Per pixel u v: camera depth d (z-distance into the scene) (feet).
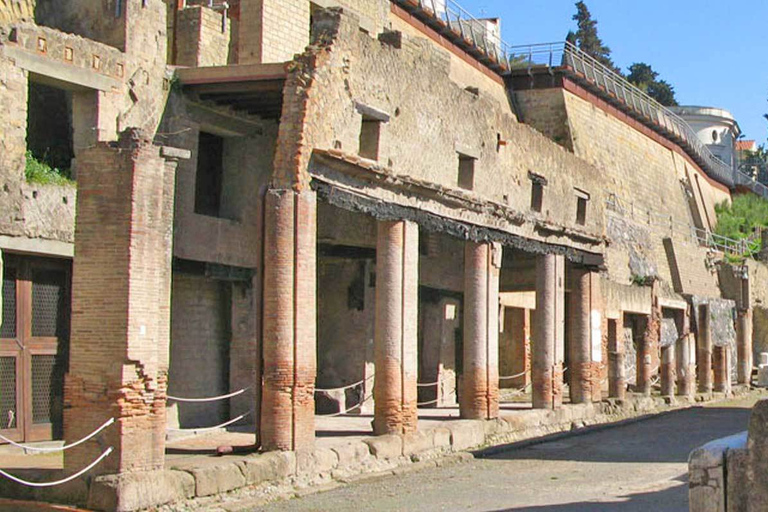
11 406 63.67
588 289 114.52
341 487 65.31
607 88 179.83
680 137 218.38
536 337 104.63
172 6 81.05
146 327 53.52
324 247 93.35
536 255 105.09
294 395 65.21
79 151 54.49
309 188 67.67
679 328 153.58
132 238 53.11
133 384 52.85
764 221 254.06
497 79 161.99
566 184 109.19
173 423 75.05
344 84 71.46
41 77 64.95
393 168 77.46
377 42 75.82
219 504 56.54
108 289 53.11
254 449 64.54
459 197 85.05
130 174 53.31
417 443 77.71
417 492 63.36
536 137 102.83
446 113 85.46
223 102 76.69
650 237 173.37
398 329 77.46
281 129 67.67
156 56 72.49
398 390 76.95
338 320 97.96
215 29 81.05
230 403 79.77
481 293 90.94
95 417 52.65
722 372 160.56
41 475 53.98
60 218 64.95
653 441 94.79
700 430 105.40
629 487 64.80
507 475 71.61
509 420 93.30
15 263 64.13
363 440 73.05
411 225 79.46
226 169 80.59
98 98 67.97
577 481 68.23
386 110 76.59
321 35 71.10
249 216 80.33
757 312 206.49
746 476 27.27
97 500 51.24
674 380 143.84
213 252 76.59
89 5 71.67
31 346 65.10
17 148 62.49
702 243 213.05
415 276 79.61
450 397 112.06
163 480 53.52
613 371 123.75
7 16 69.97
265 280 66.33
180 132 71.20
